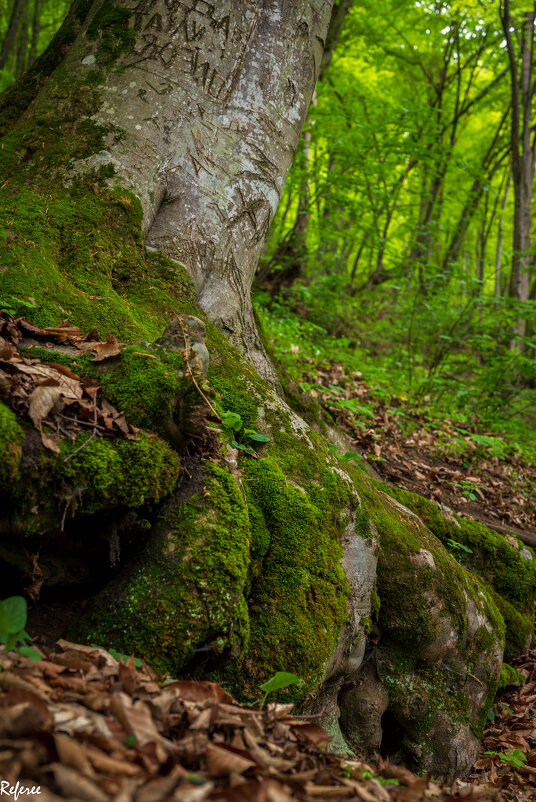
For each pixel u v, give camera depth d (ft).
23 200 9.52
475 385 27.71
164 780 4.11
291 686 7.68
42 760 4.11
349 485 9.55
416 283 28.14
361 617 9.17
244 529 7.58
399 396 23.76
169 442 7.49
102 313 8.74
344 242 38.73
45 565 7.06
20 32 43.83
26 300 8.30
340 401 17.29
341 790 4.98
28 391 6.70
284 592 8.08
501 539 14.73
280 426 9.61
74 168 10.03
